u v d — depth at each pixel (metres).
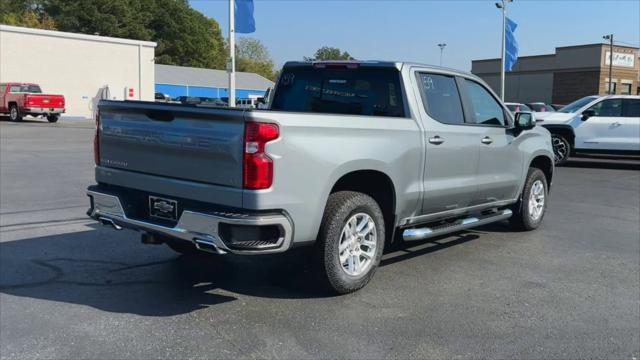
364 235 5.18
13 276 5.53
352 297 5.09
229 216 4.24
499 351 4.09
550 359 3.98
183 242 4.94
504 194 7.10
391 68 5.74
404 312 4.77
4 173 12.41
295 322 4.50
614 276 5.91
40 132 24.39
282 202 4.36
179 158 4.62
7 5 79.00
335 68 6.17
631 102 15.19
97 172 5.38
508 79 55.75
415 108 5.64
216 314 4.64
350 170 4.86
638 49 51.12
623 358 4.02
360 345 4.12
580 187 12.21
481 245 7.07
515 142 7.12
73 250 6.45
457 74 6.34
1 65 34.84
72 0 72.50
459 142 6.07
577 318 4.74
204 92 64.75
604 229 8.14
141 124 4.88
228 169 4.32
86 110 39.03
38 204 9.04
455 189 6.08
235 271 5.77
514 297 5.20
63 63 37.59
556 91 51.94
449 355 4.00
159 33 80.94
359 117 5.00
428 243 7.12
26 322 4.45
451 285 5.49
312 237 4.68
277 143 4.29
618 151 15.13
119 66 40.47
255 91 68.75
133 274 5.63
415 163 5.55
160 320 4.51
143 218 4.89
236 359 3.88
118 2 72.06
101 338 4.18
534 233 7.80
